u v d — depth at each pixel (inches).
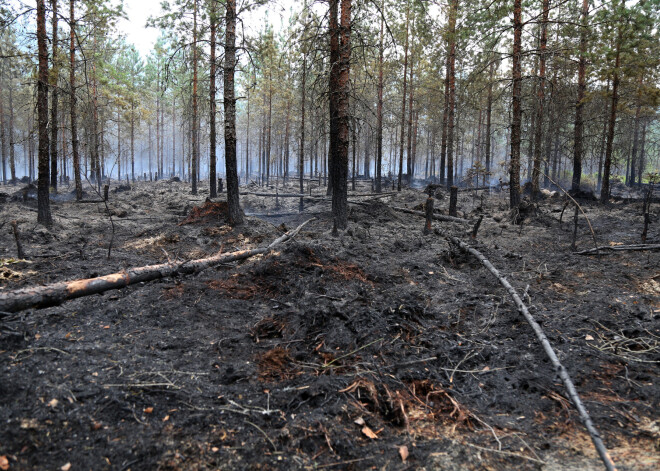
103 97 1065.5
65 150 1126.4
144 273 230.5
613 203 794.8
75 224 505.7
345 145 426.0
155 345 168.4
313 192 1051.3
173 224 488.7
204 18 643.5
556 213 650.2
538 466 109.7
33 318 180.9
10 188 1196.5
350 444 115.1
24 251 335.9
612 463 106.7
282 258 271.6
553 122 890.7
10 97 1441.9
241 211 473.4
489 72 1068.5
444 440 119.8
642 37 705.6
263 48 602.2
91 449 105.3
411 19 993.5
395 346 172.9
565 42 768.9
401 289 257.0
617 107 780.6
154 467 101.9
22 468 97.5
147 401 126.1
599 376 155.9
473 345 183.9
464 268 310.0
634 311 213.8
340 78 416.8
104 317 192.9
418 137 1755.7
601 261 317.1
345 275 261.0
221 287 242.5
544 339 172.2
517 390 148.6
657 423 126.4
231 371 149.6
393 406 133.6
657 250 340.5
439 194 853.2
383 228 490.3
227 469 103.2
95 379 133.6
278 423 121.3
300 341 176.6
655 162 1914.4
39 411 114.1
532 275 284.2
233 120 460.8
